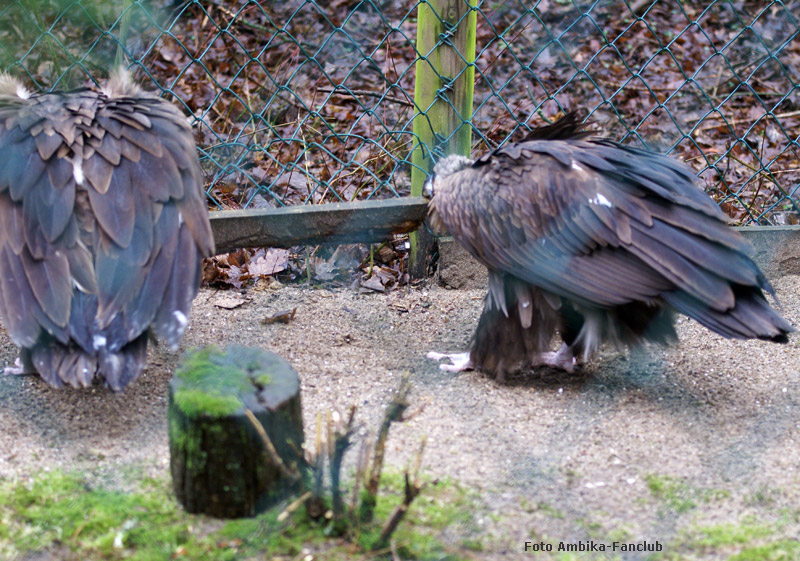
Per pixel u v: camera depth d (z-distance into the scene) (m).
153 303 3.51
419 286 5.27
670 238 3.73
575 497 3.23
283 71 7.26
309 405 3.84
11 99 4.03
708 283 3.66
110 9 7.38
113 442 3.52
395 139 6.16
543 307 4.05
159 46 7.48
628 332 4.02
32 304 3.47
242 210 4.78
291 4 8.52
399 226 4.85
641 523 3.10
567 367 4.27
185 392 2.98
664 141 7.23
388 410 3.00
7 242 3.60
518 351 4.11
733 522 3.11
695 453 3.54
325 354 4.37
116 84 4.36
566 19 9.09
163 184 3.73
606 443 3.60
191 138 4.04
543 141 4.18
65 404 3.78
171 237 3.66
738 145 7.04
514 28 8.80
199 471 2.97
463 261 5.20
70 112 3.91
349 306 4.96
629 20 9.20
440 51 4.87
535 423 3.76
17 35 6.80
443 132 5.00
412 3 8.78
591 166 3.90
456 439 3.59
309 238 4.81
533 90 7.87
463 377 4.18
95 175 3.68
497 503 3.18
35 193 3.64
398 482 3.24
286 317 4.73
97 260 3.55
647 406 3.93
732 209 5.80
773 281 5.30
